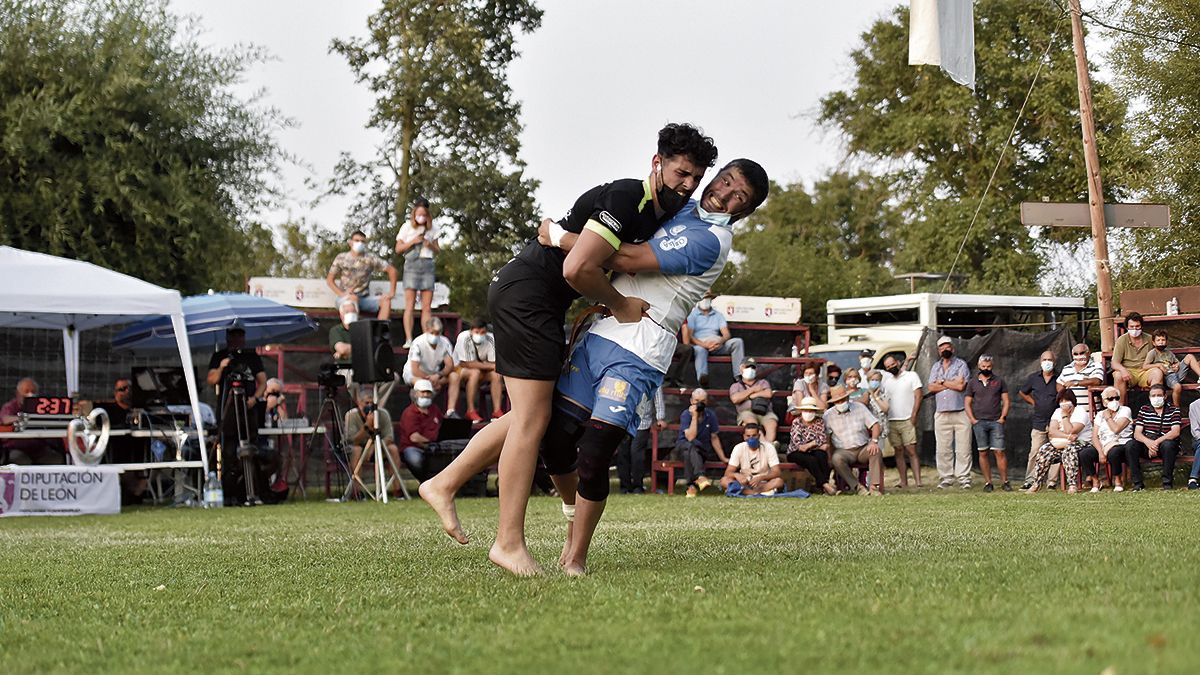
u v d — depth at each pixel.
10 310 13.23
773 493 14.91
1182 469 16.09
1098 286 16.80
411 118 28.06
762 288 35.19
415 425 15.33
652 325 4.77
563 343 4.86
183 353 14.13
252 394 14.18
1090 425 14.55
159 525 10.27
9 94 20.19
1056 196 34.19
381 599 4.22
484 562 5.54
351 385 15.45
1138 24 24.30
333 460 15.97
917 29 11.40
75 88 20.16
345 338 17.23
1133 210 16.83
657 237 4.70
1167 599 3.55
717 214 4.77
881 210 41.59
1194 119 24.25
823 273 35.41
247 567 5.70
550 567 5.11
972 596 3.75
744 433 15.41
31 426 14.14
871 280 35.34
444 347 15.84
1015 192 34.69
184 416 15.47
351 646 3.26
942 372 15.73
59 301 13.43
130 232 20.98
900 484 16.03
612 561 5.35
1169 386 14.97
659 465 16.08
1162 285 24.16
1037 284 34.12
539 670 2.79
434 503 5.15
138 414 14.62
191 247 20.66
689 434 15.59
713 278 4.83
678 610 3.64
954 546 5.82
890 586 4.07
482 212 28.75
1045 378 15.15
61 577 5.50
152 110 20.98
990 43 34.94
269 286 17.83
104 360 19.14
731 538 6.78
